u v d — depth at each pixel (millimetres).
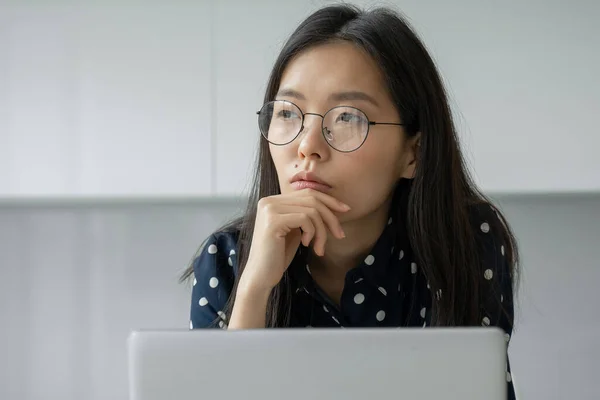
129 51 2029
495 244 1149
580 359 2242
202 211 2342
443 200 1051
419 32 1962
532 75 1952
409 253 1090
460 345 554
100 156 2045
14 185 2061
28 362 2396
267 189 1076
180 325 2354
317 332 562
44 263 2396
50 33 2043
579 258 2232
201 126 2016
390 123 978
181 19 2016
